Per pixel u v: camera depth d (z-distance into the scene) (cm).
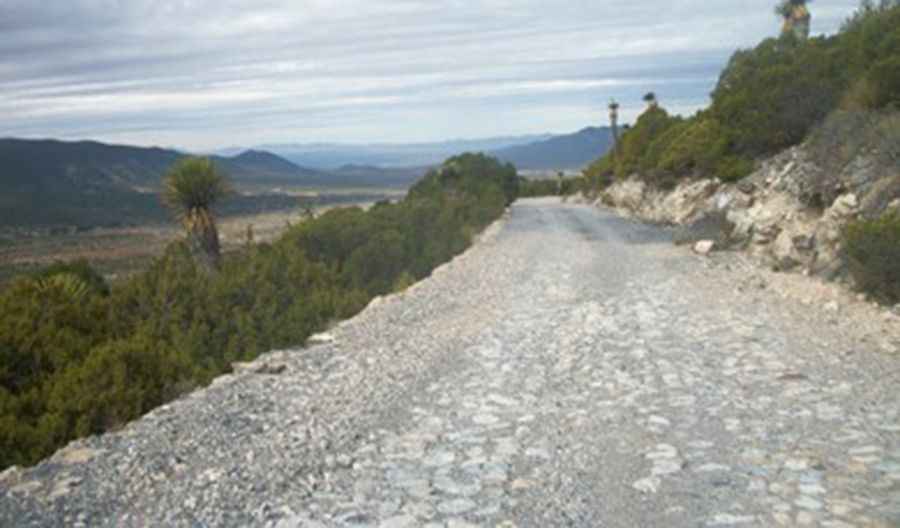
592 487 643
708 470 663
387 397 941
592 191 6750
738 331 1232
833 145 1894
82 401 957
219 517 602
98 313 1477
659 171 3881
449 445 761
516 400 913
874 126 1777
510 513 598
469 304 1655
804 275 1631
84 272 2025
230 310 1730
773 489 614
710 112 3691
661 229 3212
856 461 661
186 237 2184
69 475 690
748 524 556
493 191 4959
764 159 2900
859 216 1579
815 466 654
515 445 754
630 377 993
